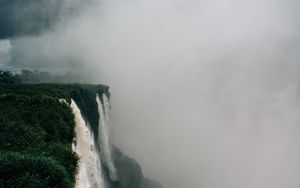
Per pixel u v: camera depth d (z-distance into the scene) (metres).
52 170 23.58
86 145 43.31
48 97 41.91
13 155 24.50
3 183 21.44
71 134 36.28
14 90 54.56
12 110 35.78
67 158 28.72
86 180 31.20
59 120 36.53
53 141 31.69
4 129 30.56
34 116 35.38
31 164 23.61
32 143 29.33
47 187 22.19
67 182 23.78
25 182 21.73
